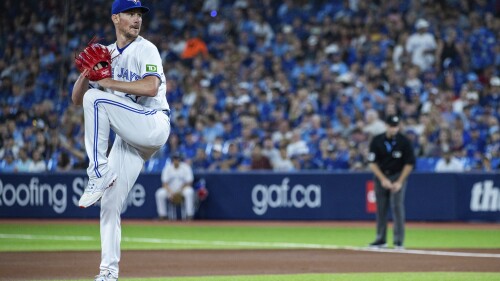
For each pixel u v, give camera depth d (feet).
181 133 205.87
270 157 187.93
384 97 201.67
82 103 68.28
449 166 175.11
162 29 252.62
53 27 247.09
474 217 169.17
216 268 92.63
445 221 170.71
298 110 204.23
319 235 146.41
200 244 128.06
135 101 66.49
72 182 189.47
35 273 86.99
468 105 190.08
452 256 106.83
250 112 204.03
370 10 234.38
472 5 230.48
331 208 178.09
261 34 242.17
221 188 185.47
